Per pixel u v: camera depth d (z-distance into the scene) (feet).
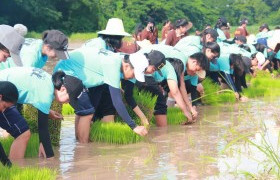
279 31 46.68
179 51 27.89
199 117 29.94
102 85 24.68
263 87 41.63
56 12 157.79
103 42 26.27
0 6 152.25
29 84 19.88
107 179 17.95
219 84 37.55
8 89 18.25
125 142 23.50
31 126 22.94
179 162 20.13
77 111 23.41
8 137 22.16
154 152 21.76
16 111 20.38
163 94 27.94
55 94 20.30
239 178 18.02
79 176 18.31
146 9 188.03
